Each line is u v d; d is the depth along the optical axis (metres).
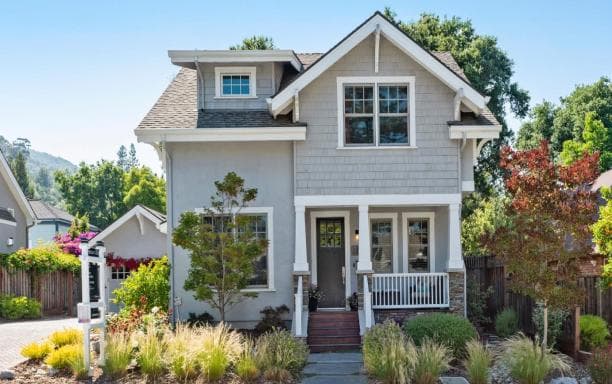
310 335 18.61
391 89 20.09
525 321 18.52
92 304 14.48
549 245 14.73
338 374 14.76
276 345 15.16
